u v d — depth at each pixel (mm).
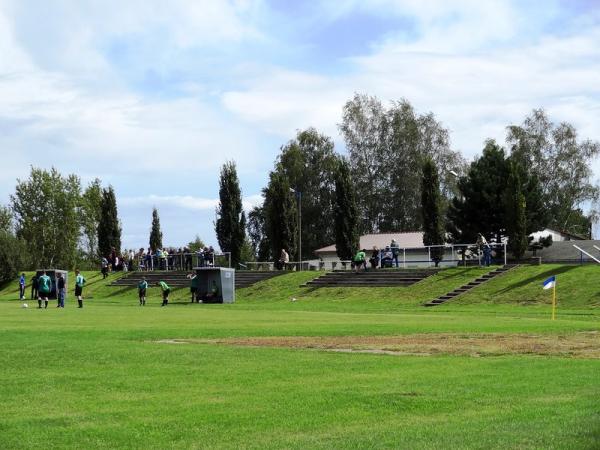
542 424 11484
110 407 13266
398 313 47000
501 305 53438
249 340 25453
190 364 18641
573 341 24844
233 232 90438
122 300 73625
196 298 65750
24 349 21641
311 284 69875
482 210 78375
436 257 72312
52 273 75562
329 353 21094
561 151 103625
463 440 10547
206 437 11102
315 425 11805
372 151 107062
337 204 81938
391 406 13156
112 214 101250
